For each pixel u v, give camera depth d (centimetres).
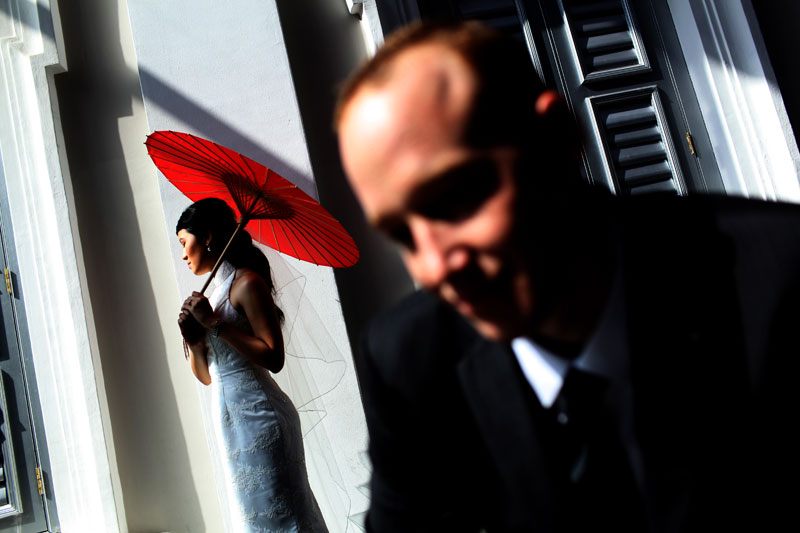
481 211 40
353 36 327
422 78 40
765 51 345
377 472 74
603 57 355
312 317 273
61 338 296
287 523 224
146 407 299
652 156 353
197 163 232
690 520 53
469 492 71
